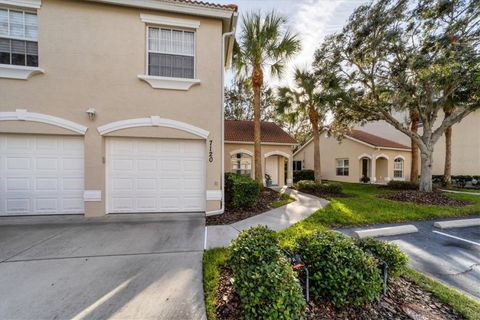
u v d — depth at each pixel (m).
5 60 5.75
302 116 15.20
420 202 8.45
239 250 2.81
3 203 5.92
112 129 6.16
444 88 9.21
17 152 5.92
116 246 4.25
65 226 5.38
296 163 23.80
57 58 5.88
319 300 2.60
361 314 2.45
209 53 6.62
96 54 6.06
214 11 6.38
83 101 6.02
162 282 3.04
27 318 2.36
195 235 4.89
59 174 6.14
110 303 2.60
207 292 2.79
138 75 6.21
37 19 5.78
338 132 14.19
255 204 7.68
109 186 6.37
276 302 2.03
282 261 2.46
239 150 13.78
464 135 16.09
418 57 8.12
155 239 4.63
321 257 2.71
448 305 2.62
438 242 4.77
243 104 21.73
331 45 10.21
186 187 6.73
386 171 17.61
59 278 3.11
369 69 9.82
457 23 7.68
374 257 2.90
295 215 6.64
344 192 11.67
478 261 3.89
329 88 10.65
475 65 7.59
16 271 3.29
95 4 6.01
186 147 6.72
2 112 5.68
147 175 6.54
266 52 9.64
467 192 11.68
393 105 10.25
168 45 6.48
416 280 3.13
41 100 5.82
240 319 2.22
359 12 9.11
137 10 6.20
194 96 6.57
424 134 10.13
